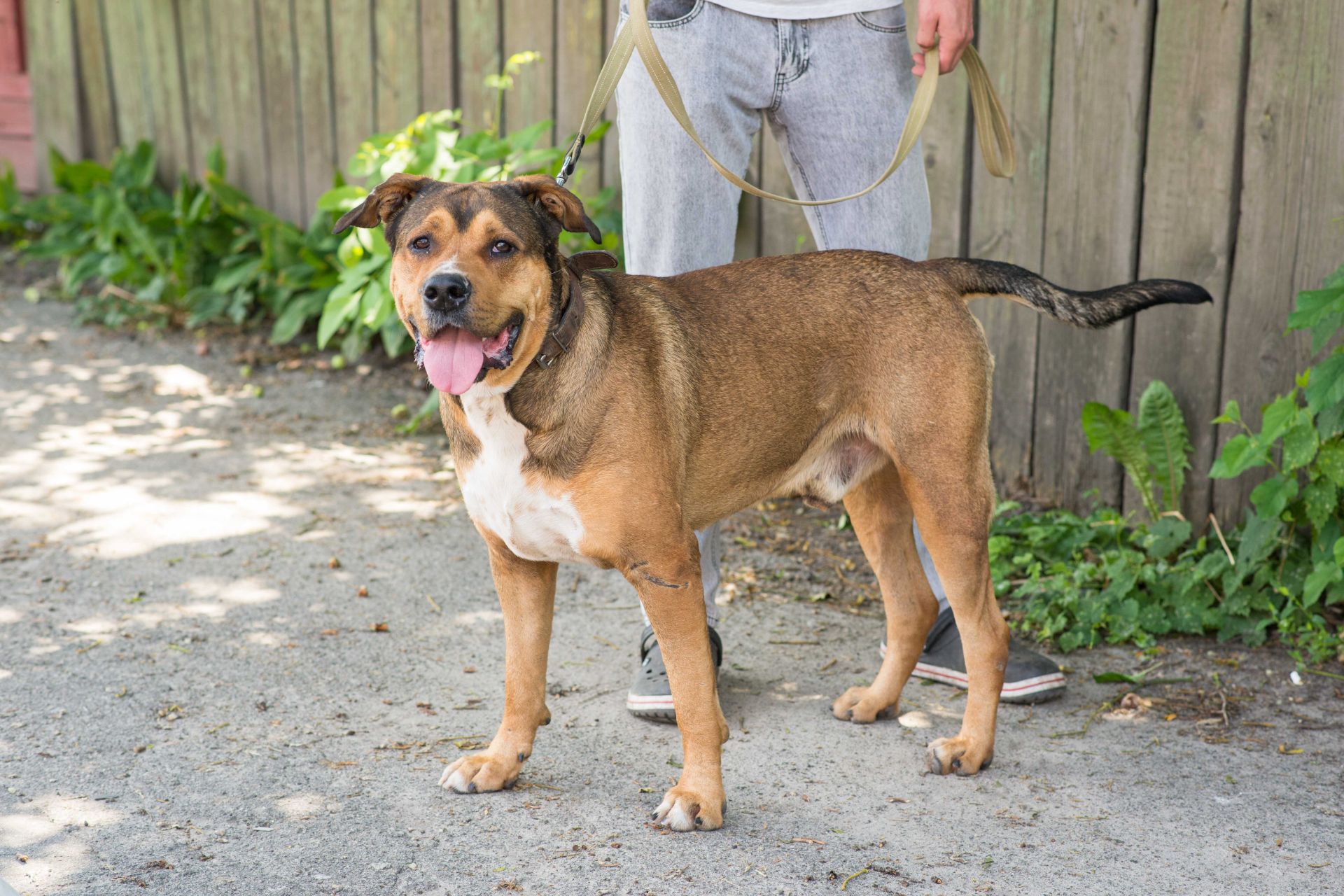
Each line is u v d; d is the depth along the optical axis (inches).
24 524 182.5
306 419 234.2
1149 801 114.9
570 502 105.2
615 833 109.0
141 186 315.6
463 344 98.7
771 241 208.7
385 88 271.7
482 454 106.0
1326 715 131.4
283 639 148.7
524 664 116.0
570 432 103.9
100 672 138.8
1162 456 166.9
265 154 301.6
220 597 160.1
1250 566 150.6
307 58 284.8
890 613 131.6
